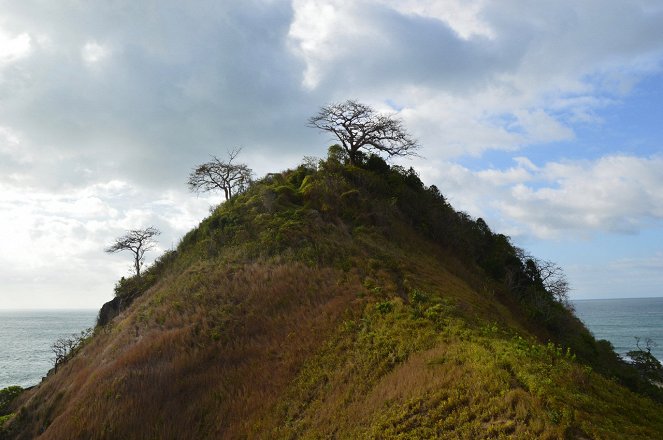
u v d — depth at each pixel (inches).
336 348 951.0
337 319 1051.3
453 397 642.2
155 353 1075.9
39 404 1248.2
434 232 1915.6
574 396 594.2
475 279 1701.5
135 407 924.6
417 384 713.0
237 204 1876.2
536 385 604.1
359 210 1729.8
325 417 764.6
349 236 1519.4
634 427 556.1
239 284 1279.5
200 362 1026.7
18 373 3622.0
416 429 616.7
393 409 683.4
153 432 874.1
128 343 1206.3
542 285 2009.1
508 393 600.4
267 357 1003.9
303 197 1769.2
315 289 1189.7
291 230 1499.8
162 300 1376.7
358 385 812.0
